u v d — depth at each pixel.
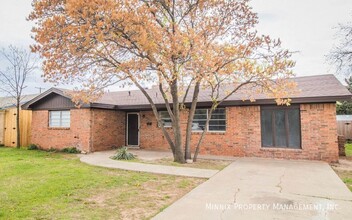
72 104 13.16
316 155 10.02
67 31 6.94
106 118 13.75
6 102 23.70
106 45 7.83
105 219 3.98
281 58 8.62
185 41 7.61
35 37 7.31
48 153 12.44
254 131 11.23
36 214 4.18
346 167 8.81
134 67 8.01
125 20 6.92
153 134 14.09
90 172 7.68
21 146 15.20
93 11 6.60
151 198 5.15
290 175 7.20
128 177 7.08
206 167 8.58
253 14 9.78
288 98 9.13
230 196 5.14
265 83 8.93
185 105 11.82
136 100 14.58
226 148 11.74
